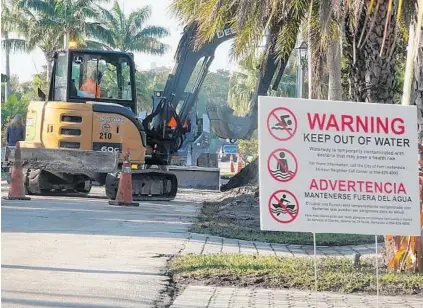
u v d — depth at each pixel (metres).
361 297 11.43
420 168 12.61
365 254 16.28
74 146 27.34
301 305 10.69
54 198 27.20
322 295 11.50
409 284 12.05
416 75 13.73
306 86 42.16
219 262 13.60
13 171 25.78
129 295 11.06
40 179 27.84
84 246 15.58
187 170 33.97
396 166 9.38
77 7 73.75
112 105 27.84
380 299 11.27
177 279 12.41
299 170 9.17
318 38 24.61
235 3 22.98
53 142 27.31
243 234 18.88
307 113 9.23
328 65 26.56
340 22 20.08
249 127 33.34
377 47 19.73
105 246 15.66
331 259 14.63
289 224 9.12
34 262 13.48
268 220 9.09
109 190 26.78
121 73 29.42
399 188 9.38
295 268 13.26
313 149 9.22
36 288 11.24
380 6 17.53
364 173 9.31
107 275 12.52
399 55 24.33
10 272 12.43
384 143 9.37
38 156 26.66
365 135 9.34
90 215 21.53
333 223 9.21
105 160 26.45
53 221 19.81
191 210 24.83
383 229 9.30
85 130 27.34
